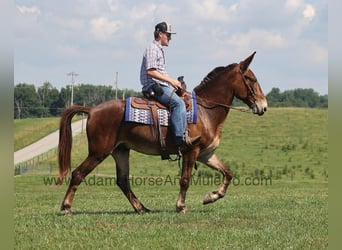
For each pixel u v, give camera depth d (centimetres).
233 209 1402
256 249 938
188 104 1308
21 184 3253
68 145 1302
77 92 13362
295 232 1073
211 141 1340
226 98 1360
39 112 12181
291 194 2036
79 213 1337
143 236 1035
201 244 974
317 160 5962
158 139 1295
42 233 1061
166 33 1303
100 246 960
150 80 1301
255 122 8512
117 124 1289
